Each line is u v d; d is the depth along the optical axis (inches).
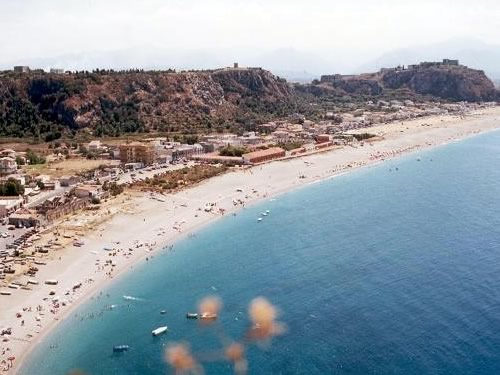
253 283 6387.8
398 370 4611.2
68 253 7298.2
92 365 4768.7
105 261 7071.9
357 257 7190.0
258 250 7524.6
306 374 4552.2
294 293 6097.4
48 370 4704.7
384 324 5364.2
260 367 4586.6
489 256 7130.9
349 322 5423.2
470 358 4744.1
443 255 7209.6
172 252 7470.5
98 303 5925.2
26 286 6269.7
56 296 6053.2
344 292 6107.3
